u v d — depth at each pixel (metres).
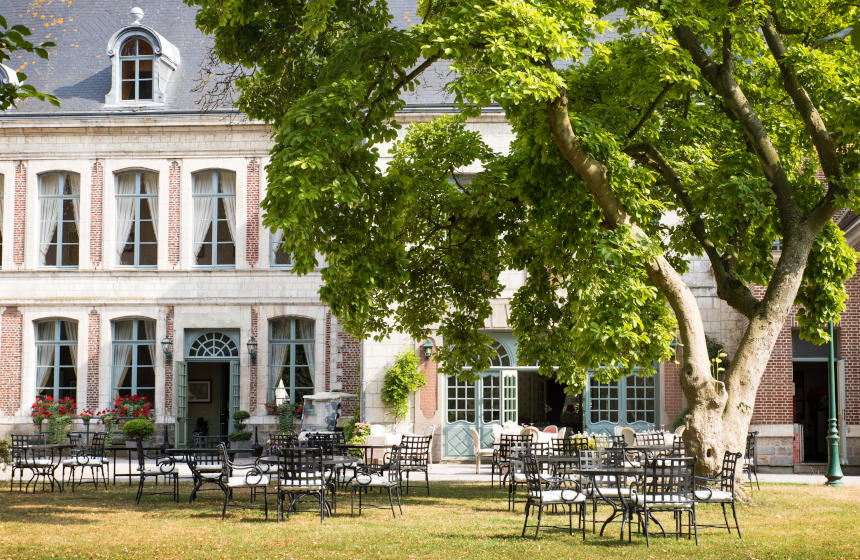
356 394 23.98
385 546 9.55
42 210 25.17
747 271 14.98
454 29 10.82
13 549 9.25
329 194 11.80
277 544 9.69
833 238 14.60
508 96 10.41
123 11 27.55
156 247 25.02
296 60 14.16
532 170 12.91
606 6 14.26
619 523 11.46
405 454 15.43
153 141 24.91
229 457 14.62
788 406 21.08
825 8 14.02
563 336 16.23
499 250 16.45
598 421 22.50
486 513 12.51
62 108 25.25
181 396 24.39
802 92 13.60
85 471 19.88
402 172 15.14
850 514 12.43
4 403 24.56
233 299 24.58
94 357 24.59
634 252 12.10
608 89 14.01
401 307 16.66
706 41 13.80
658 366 22.31
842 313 21.19
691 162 15.18
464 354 16.73
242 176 24.73
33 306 24.78
